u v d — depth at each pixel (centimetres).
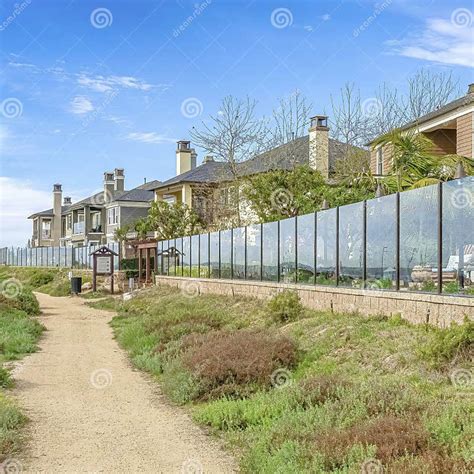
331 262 1948
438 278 1382
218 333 1759
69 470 856
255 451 888
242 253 2798
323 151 4344
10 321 2506
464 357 1101
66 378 1526
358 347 1367
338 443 813
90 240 7731
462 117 2988
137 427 1087
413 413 880
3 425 1027
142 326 2198
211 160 5791
